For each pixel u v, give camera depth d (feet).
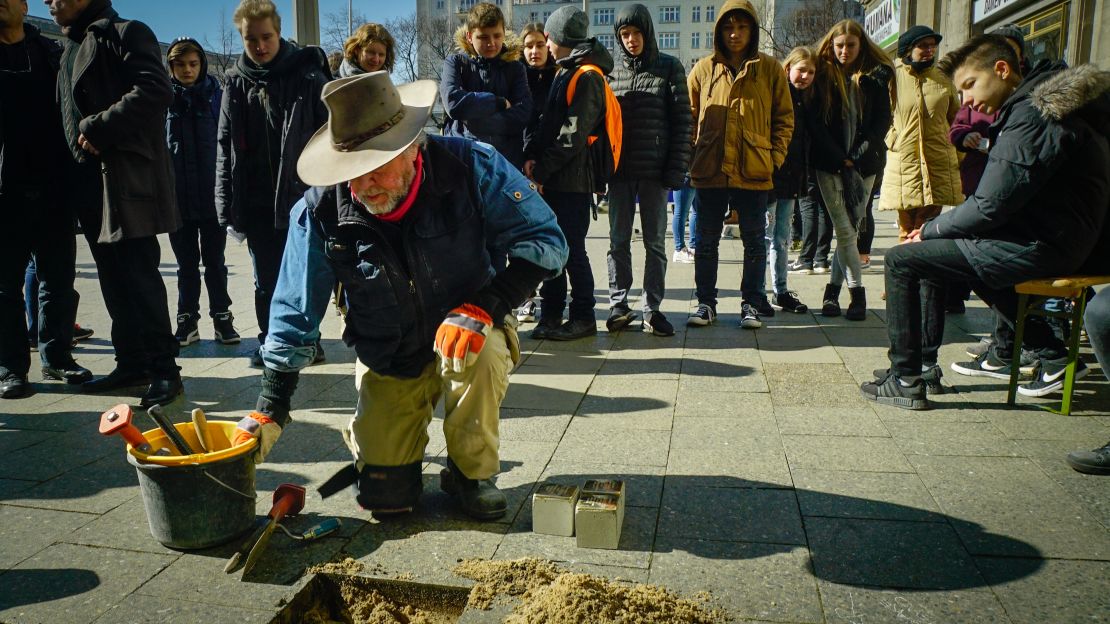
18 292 14.87
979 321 19.47
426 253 8.45
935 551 8.35
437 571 8.18
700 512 9.36
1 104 14.35
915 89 19.97
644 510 9.46
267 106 15.60
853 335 18.28
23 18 14.76
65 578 8.20
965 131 17.54
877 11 73.51
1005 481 10.02
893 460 10.77
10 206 14.57
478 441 9.07
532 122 19.44
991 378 14.55
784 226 21.24
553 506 8.86
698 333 18.95
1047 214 11.47
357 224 8.14
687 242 38.81
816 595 7.61
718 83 18.63
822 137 19.35
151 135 13.94
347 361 16.99
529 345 17.99
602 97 17.12
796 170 20.59
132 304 15.06
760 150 18.52
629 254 19.21
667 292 24.95
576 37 17.53
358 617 8.06
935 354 13.88
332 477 9.28
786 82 18.75
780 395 13.84
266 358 8.74
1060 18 40.45
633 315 19.42
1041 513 9.14
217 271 18.99
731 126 18.51
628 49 18.10
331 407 13.80
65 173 15.08
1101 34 37.27
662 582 7.88
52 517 9.63
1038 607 7.33
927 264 12.59
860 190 19.62
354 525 9.26
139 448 8.48
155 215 13.93
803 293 23.90
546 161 17.35
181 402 14.40
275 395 8.93
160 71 13.73
